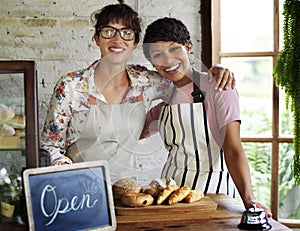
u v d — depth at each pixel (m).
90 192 1.55
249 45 2.62
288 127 2.59
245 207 1.67
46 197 1.49
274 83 2.56
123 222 1.58
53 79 2.50
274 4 2.57
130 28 1.64
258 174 2.62
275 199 2.58
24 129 1.58
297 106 2.19
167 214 1.62
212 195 1.82
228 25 2.63
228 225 1.53
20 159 1.58
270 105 2.63
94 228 1.53
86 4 2.48
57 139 1.84
